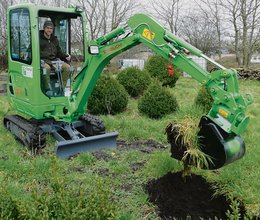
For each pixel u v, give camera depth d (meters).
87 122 6.54
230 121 3.94
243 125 3.87
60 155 5.63
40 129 6.09
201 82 4.25
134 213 4.03
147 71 11.60
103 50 5.57
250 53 20.00
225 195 4.43
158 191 4.46
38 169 5.05
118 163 5.47
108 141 6.09
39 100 5.92
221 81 4.12
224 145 3.89
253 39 19.97
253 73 15.76
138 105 8.59
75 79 6.10
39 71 5.82
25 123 6.31
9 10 6.35
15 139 6.55
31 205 2.74
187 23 22.11
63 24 6.44
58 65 6.05
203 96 8.47
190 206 4.18
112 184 4.76
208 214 4.05
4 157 5.68
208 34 21.89
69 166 5.34
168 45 4.61
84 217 2.63
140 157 5.74
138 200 4.31
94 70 5.75
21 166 5.13
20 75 6.32
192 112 7.99
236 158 4.02
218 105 4.04
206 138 4.03
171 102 8.36
